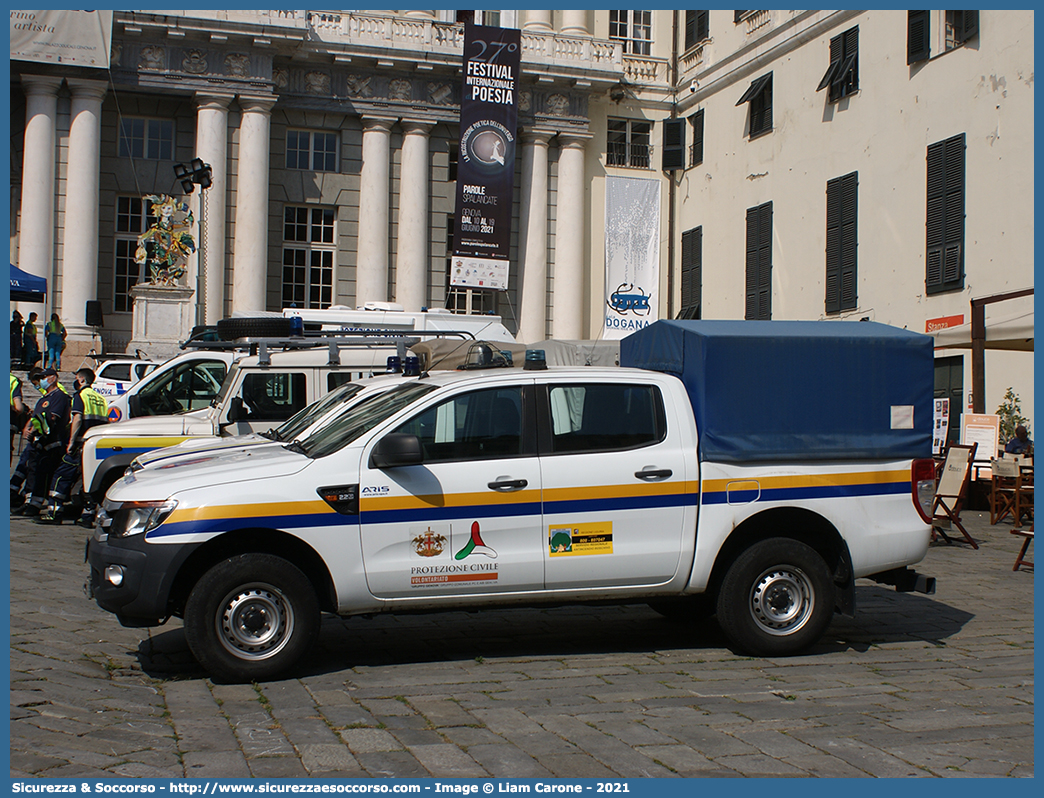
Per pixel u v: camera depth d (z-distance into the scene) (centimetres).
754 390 691
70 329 2678
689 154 3133
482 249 2897
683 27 3198
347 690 591
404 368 789
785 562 688
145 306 2388
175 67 2788
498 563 643
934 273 2064
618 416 680
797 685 609
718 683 613
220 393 1098
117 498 618
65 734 492
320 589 639
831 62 2409
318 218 3069
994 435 1555
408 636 750
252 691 587
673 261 3203
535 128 3144
